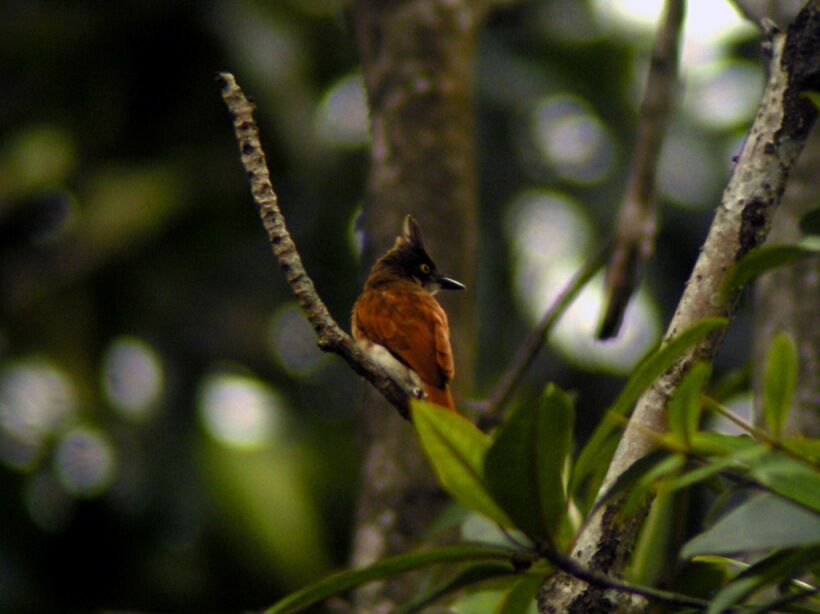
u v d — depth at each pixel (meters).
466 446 3.45
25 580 12.32
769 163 3.99
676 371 3.83
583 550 3.81
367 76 7.40
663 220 13.06
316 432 12.96
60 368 12.91
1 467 12.65
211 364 13.27
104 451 12.75
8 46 13.77
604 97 14.01
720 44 13.84
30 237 13.58
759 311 6.30
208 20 13.52
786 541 3.23
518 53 14.11
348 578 3.59
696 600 3.45
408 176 7.16
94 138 13.90
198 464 12.15
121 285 13.37
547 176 13.72
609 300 6.18
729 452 3.60
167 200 13.18
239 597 11.91
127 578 12.23
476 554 3.62
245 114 4.83
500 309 13.14
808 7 4.06
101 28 13.76
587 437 12.87
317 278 13.61
